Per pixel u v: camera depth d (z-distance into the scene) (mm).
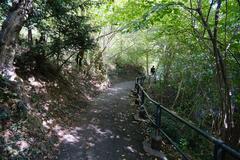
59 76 10000
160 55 15969
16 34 5457
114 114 8422
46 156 4473
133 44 21953
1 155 3723
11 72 5480
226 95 6027
